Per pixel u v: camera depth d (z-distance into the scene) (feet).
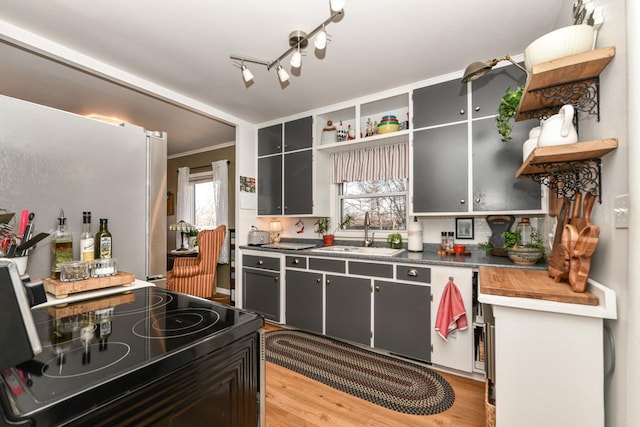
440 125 7.92
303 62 7.36
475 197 7.38
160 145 5.23
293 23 5.92
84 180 4.17
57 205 3.89
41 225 3.74
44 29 6.09
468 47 6.70
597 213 3.86
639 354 2.65
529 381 3.71
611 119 3.42
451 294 6.64
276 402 5.91
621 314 3.19
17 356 1.60
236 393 2.56
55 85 8.59
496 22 5.84
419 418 5.44
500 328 3.86
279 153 11.48
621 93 3.18
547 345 3.64
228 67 7.64
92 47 6.75
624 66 3.12
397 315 7.51
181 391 2.10
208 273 11.47
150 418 1.89
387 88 8.82
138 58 7.21
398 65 7.47
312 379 6.74
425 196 8.07
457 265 6.70
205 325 2.62
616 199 3.29
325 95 9.34
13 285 1.64
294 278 9.60
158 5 5.39
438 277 6.96
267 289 10.35
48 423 1.42
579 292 3.66
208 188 16.52
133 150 4.80
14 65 7.44
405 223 10.09
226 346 2.48
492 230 7.99
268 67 7.04
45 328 2.55
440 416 5.50
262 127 12.07
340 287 8.52
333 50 6.82
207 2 5.32
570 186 4.51
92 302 3.34
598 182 3.76
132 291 3.86
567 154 3.56
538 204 6.68
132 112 10.74
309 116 10.66
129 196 4.73
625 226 3.08
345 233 11.12
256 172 12.21
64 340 2.28
